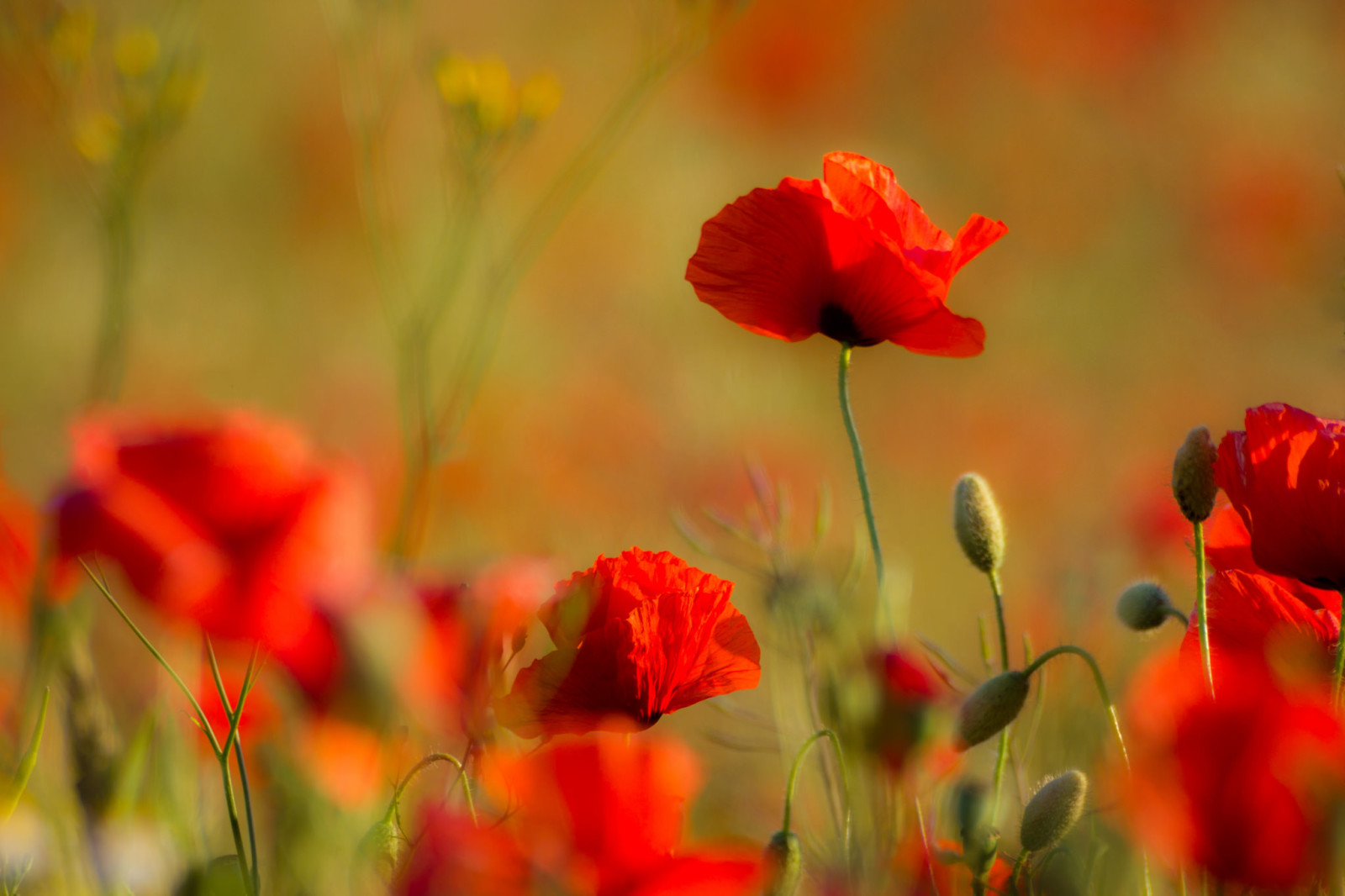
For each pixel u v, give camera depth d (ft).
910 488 13.85
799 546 5.79
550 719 5.03
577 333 15.99
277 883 4.78
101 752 5.07
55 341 13.87
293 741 4.75
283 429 4.78
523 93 9.22
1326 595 5.17
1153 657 5.12
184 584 4.72
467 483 10.97
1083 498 14.15
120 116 8.42
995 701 5.02
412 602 4.79
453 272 9.66
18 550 5.07
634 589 5.06
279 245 17.04
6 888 5.08
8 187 15.74
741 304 5.33
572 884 4.79
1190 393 16.93
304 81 19.11
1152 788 4.84
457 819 4.79
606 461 12.32
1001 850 5.24
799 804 5.61
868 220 5.26
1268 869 4.81
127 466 4.75
